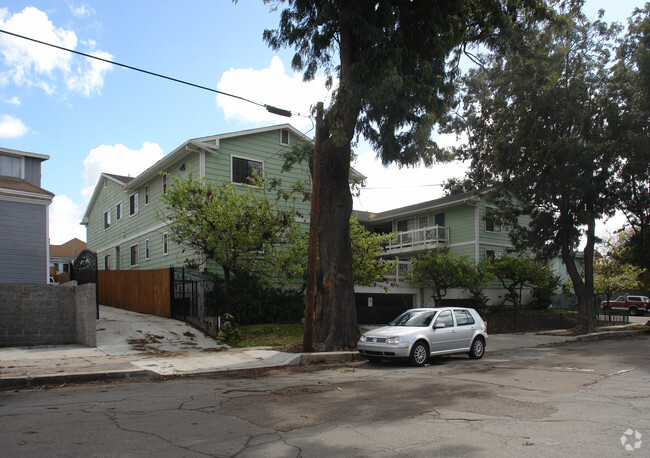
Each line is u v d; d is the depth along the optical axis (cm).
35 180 2006
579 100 2209
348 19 1301
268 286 2028
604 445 524
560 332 2331
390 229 3931
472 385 908
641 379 990
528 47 1766
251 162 2288
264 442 533
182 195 1723
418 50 1433
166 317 1858
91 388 896
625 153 2256
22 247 1831
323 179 1509
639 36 2170
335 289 1456
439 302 2638
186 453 494
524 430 584
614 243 3744
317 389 862
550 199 2288
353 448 512
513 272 2895
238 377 1035
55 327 1418
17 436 552
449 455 490
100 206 3553
